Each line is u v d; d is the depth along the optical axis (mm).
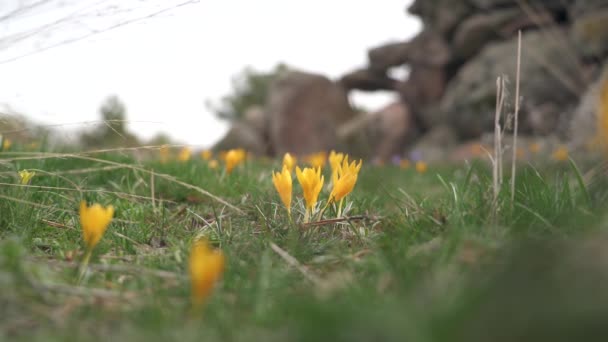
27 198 692
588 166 1077
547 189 635
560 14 3902
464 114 4258
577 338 281
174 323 374
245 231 629
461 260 451
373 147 4949
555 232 535
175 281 471
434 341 289
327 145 5145
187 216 748
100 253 585
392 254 479
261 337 350
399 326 295
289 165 743
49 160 947
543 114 3322
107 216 458
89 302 417
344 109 5477
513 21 4180
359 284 426
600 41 3084
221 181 1004
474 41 4477
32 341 353
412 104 5082
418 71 5078
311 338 314
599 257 333
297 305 365
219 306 398
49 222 664
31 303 409
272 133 5312
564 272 324
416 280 414
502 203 627
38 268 448
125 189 897
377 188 944
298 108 5250
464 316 301
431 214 635
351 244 601
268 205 713
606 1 3334
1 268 420
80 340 353
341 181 598
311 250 565
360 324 316
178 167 1127
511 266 343
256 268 498
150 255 568
